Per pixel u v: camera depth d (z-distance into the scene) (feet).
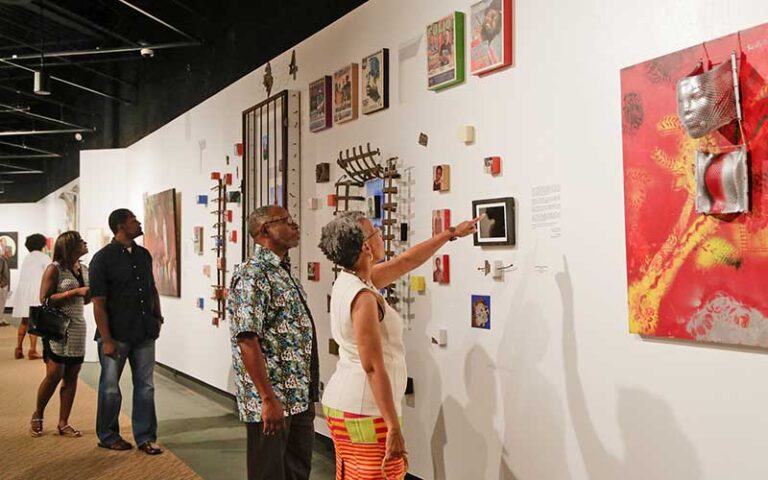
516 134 9.87
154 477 13.48
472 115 10.74
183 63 24.91
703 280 7.30
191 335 23.82
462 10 10.98
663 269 7.70
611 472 8.38
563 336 9.05
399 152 12.59
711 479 7.29
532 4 9.62
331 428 8.27
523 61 9.77
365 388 7.95
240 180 19.94
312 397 10.13
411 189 12.24
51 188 53.62
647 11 8.00
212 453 15.21
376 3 13.38
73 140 44.83
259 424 9.11
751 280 6.87
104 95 32.12
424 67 11.93
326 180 15.16
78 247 16.78
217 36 22.02
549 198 9.30
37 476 13.53
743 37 6.95
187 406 20.52
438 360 11.47
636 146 8.00
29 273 30.09
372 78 13.26
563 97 9.11
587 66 8.78
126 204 31.01
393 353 8.19
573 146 8.95
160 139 27.04
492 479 10.23
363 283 8.06
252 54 19.65
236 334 8.98
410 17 12.33
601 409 8.52
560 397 9.09
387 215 12.80
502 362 10.08
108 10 27.99
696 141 7.39
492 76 10.35
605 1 8.53
